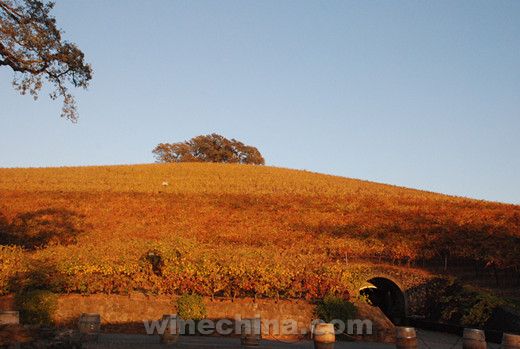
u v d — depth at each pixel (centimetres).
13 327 1348
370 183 7744
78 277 2055
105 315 1941
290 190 6481
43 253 2223
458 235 3500
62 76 2200
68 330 1402
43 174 7494
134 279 2116
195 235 3941
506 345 1081
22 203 5122
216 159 12306
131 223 4447
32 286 2017
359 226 4050
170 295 2075
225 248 2453
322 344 1212
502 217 4281
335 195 5922
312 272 2133
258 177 7838
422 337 2041
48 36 2081
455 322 2281
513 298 2397
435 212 4659
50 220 4388
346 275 2119
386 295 2758
